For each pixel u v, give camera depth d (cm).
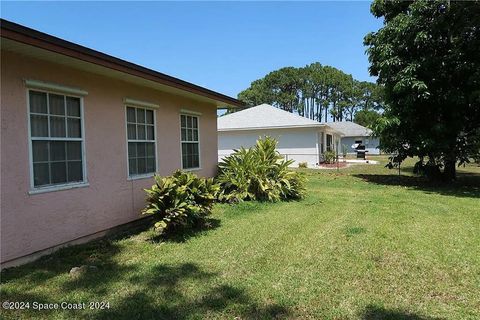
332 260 480
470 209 827
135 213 736
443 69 1207
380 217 743
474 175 1666
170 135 883
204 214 691
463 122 1246
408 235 597
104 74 646
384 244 547
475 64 1145
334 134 3092
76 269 451
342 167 2183
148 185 779
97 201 633
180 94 913
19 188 486
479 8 1098
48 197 530
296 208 862
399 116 1277
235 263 475
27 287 404
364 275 426
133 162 743
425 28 1202
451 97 1177
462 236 589
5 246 466
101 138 645
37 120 518
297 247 540
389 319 322
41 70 521
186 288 395
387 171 1898
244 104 1197
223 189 977
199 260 491
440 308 343
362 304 352
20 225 487
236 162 1002
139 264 479
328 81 6906
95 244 583
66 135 571
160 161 838
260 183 946
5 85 467
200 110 1051
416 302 356
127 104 720
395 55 1260
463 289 384
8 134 471
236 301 362
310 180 1490
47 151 534
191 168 995
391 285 397
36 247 510
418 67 1188
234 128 2347
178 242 585
